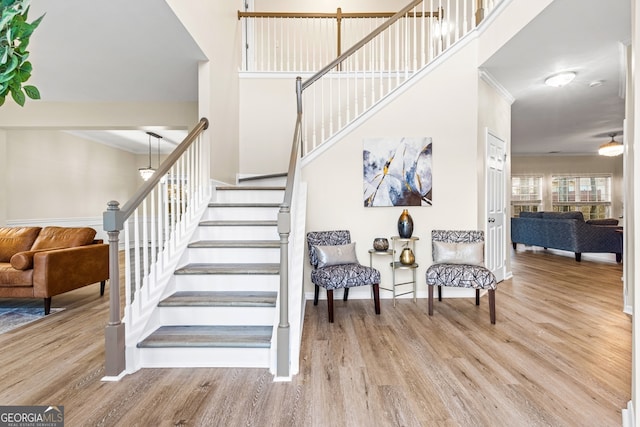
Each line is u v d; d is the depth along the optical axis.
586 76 3.90
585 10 2.63
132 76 3.79
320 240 3.39
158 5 2.40
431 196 3.69
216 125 3.58
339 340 2.51
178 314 2.36
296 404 1.69
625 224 3.10
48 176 5.82
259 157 4.54
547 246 6.60
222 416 1.59
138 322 2.16
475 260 3.18
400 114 3.70
